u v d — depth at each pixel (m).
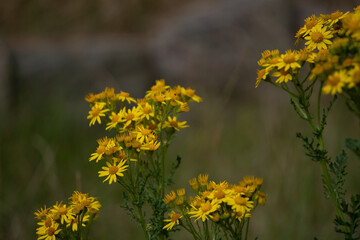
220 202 1.76
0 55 6.97
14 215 4.07
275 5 7.87
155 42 8.30
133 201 1.96
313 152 1.74
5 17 8.88
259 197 1.90
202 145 5.40
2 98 6.70
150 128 2.13
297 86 1.73
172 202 1.92
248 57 7.77
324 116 1.68
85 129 6.76
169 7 9.75
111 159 1.93
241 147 5.50
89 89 7.46
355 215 1.67
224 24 8.00
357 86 1.47
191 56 7.98
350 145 1.67
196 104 6.99
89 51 7.66
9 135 5.52
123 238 4.06
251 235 3.73
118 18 9.32
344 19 1.63
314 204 3.88
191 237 3.73
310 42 1.78
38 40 8.35
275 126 4.79
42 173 4.58
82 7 9.38
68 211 1.92
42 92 7.17
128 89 7.79
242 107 7.30
